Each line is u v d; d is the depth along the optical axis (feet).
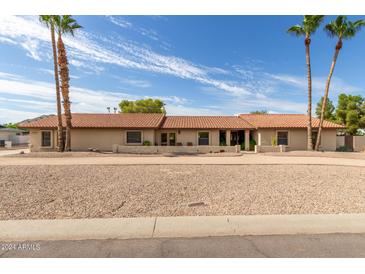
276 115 93.30
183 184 27.32
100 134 77.15
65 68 64.95
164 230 14.35
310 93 70.90
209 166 42.93
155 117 87.66
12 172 34.99
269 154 65.57
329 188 25.27
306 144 79.46
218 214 17.26
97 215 17.10
